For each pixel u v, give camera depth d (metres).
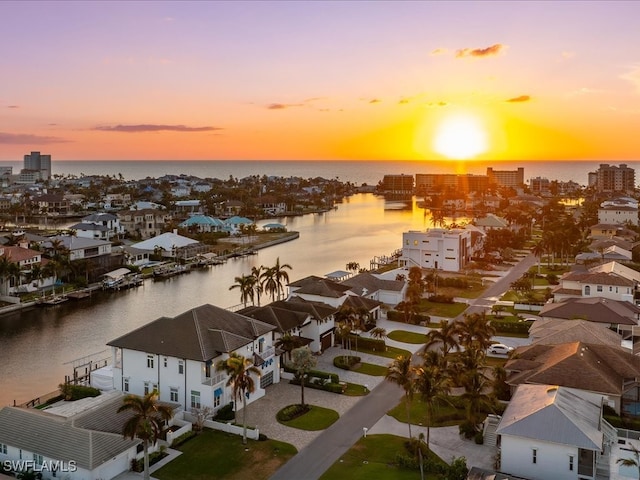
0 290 118.38
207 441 56.09
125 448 50.69
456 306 112.44
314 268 157.50
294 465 51.66
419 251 154.12
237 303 119.19
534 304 108.44
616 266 112.56
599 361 62.38
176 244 170.25
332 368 77.81
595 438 46.44
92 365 79.38
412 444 52.78
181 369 63.00
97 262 141.50
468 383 57.06
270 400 66.62
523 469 48.00
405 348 86.75
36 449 50.16
